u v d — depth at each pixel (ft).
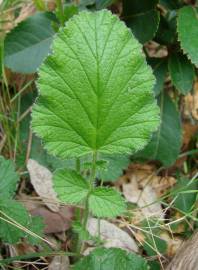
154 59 1.19
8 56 1.12
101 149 0.73
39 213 1.05
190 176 1.22
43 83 0.68
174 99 1.29
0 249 1.01
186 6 1.08
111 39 0.68
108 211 0.77
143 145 0.72
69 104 0.69
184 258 0.91
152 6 1.09
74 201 0.77
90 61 0.68
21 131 1.17
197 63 1.02
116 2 1.29
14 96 1.18
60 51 0.67
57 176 0.77
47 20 1.13
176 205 1.11
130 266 0.84
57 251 0.96
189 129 1.28
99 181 1.14
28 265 1.00
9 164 0.96
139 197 1.15
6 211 0.92
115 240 1.04
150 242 1.04
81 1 1.17
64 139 0.72
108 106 0.70
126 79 0.69
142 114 0.70
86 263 0.85
